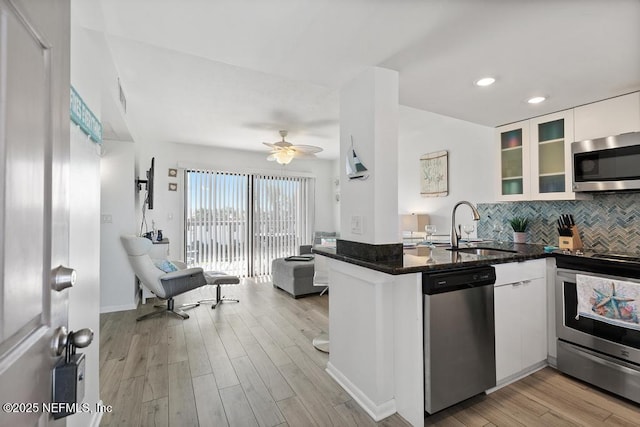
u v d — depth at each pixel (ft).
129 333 9.85
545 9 4.45
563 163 8.42
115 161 12.38
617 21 4.70
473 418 5.78
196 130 14.78
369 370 6.04
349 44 5.43
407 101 8.02
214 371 7.43
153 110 11.80
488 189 11.55
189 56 7.75
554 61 5.97
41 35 1.97
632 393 6.10
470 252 8.27
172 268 12.70
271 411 5.96
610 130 7.57
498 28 4.93
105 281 12.09
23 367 1.73
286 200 21.31
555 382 7.00
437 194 13.65
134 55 7.68
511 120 9.50
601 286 6.56
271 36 5.19
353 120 6.80
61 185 2.27
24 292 1.76
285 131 14.64
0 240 1.53
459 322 5.86
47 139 2.06
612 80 6.72
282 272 15.01
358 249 6.56
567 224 8.66
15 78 1.66
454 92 7.47
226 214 19.06
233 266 19.20
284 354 8.35
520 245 9.61
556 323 7.52
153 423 5.59
